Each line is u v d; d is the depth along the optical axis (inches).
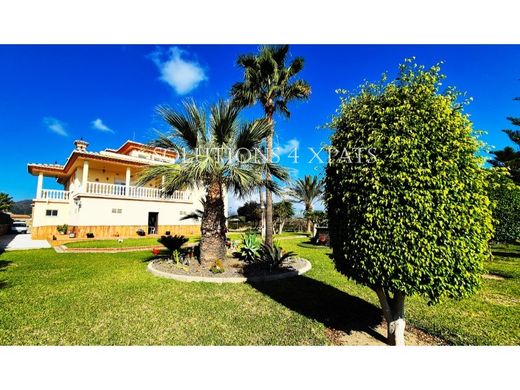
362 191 127.4
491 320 171.2
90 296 204.1
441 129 122.7
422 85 130.2
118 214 690.8
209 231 292.7
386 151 124.0
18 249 486.6
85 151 684.7
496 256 464.8
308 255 433.7
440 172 116.6
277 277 264.1
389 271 117.2
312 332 151.1
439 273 113.9
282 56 418.6
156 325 155.9
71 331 147.6
